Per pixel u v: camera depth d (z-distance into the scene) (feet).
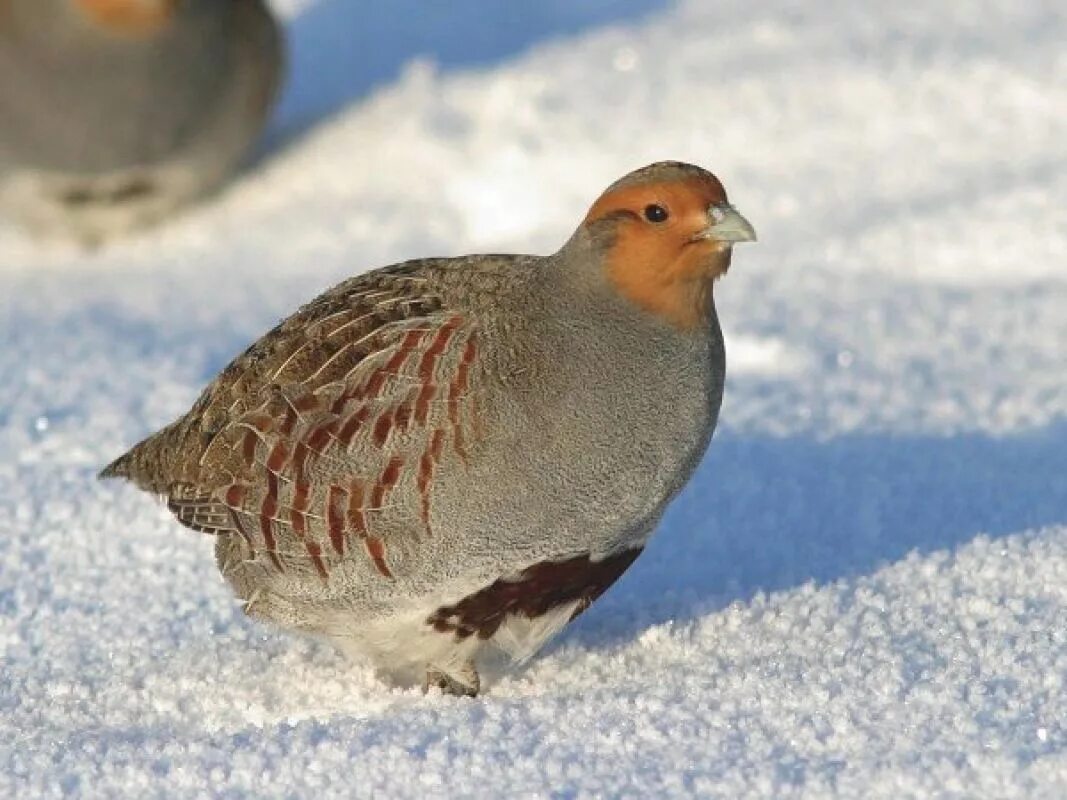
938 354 47.21
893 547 34.65
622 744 27.02
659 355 28.27
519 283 28.58
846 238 55.42
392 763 26.73
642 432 28.19
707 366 28.78
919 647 29.76
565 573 28.63
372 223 61.11
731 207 28.09
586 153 61.26
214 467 29.71
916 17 69.51
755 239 27.71
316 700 30.45
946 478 38.32
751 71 65.31
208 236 62.34
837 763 25.98
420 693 30.22
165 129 60.44
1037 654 29.12
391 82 71.41
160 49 59.00
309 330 29.53
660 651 31.01
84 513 38.27
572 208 60.03
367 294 29.58
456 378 27.78
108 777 27.09
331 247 59.93
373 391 28.09
